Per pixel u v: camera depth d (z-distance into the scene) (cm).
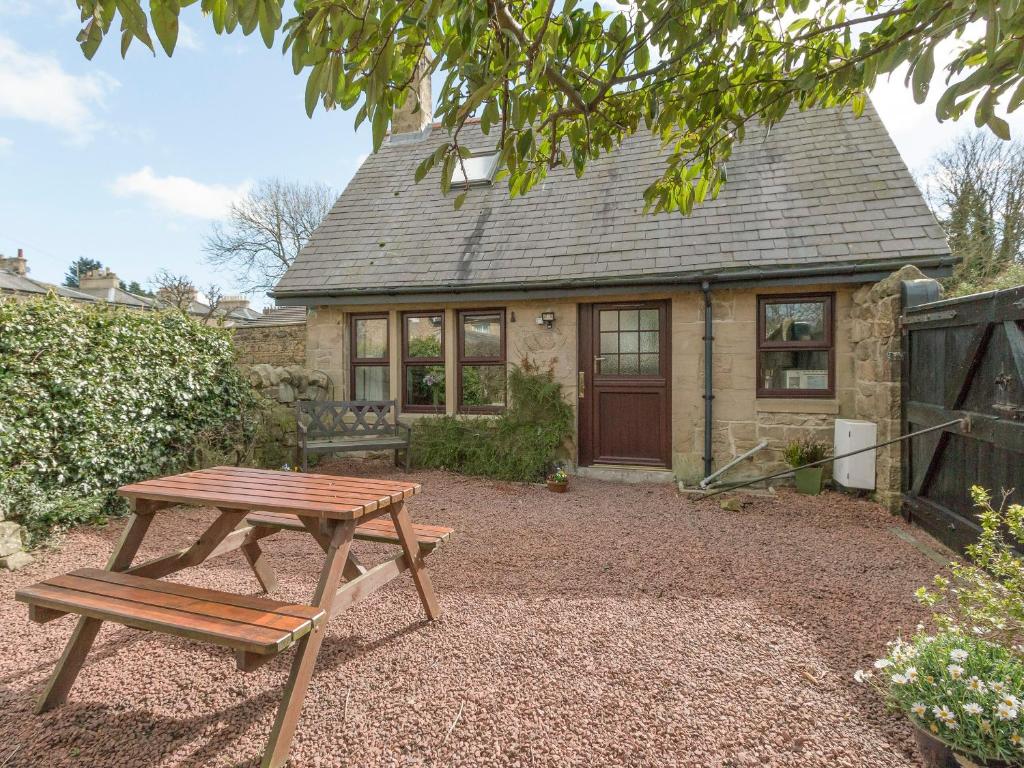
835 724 201
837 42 280
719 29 232
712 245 621
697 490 580
